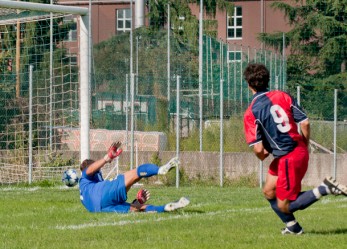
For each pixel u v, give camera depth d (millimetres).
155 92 76688
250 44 164125
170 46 104312
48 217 33281
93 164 34531
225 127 67562
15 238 27344
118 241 26188
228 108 75250
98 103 79000
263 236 26953
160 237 27000
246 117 26047
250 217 32875
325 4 134750
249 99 82375
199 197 44219
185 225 30016
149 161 61875
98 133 70312
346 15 133875
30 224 31234
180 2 134625
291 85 122750
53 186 52938
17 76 67938
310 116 76000
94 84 86250
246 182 59281
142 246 25078
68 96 69312
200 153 60531
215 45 93812
